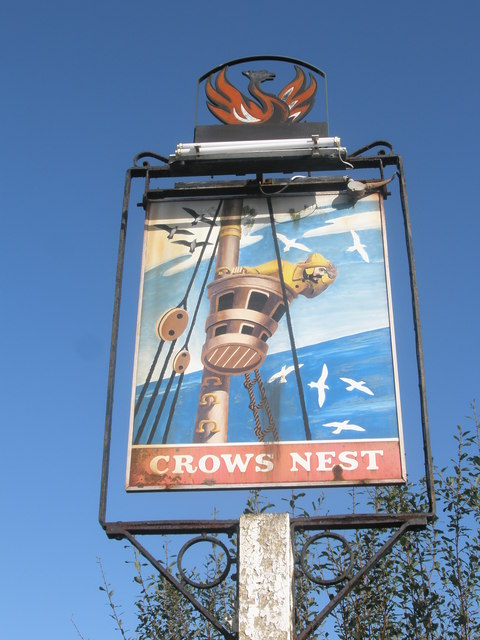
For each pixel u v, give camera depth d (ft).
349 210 25.88
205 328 24.41
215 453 22.49
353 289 24.61
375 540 29.25
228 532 20.94
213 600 29.91
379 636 28.19
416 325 23.29
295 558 20.81
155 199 26.58
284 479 21.95
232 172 26.53
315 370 23.44
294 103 27.30
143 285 25.21
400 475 21.74
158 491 22.08
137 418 23.15
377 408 22.67
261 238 25.68
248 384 23.41
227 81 27.76
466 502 29.50
